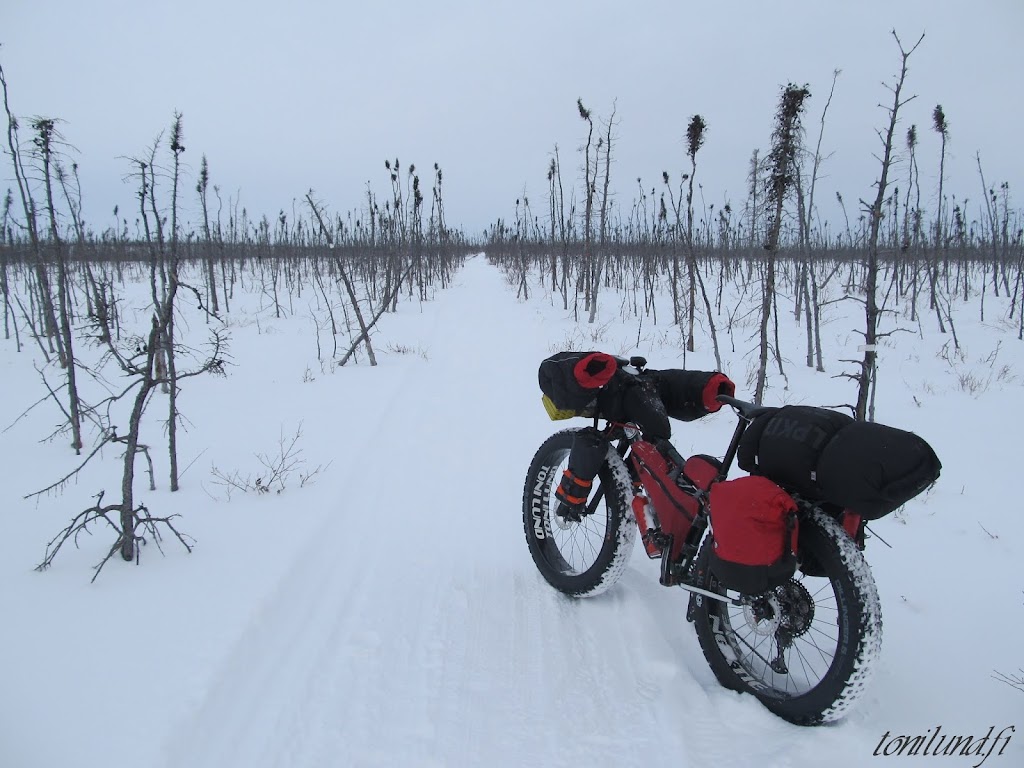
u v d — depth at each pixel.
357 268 28.55
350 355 12.66
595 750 2.47
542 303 24.78
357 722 2.68
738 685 2.73
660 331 16.81
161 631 3.22
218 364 5.57
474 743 2.54
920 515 4.65
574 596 3.64
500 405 8.89
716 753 2.41
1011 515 4.61
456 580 3.93
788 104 7.70
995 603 3.31
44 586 3.69
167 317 4.56
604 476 3.52
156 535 4.14
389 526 4.81
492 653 3.16
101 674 2.86
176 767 2.38
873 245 5.36
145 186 6.97
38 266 8.36
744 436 2.72
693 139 11.45
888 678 2.74
